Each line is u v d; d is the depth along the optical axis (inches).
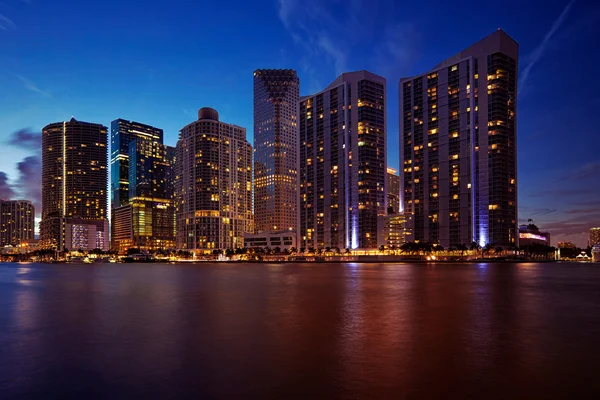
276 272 5910.4
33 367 924.0
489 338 1200.2
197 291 2795.3
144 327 1392.7
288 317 1596.9
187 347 1097.4
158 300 2234.3
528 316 1619.1
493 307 1898.4
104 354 1031.6
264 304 2025.1
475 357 983.0
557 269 6412.4
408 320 1520.7
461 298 2279.8
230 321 1507.1
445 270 5989.2
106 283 3747.5
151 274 5629.9
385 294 2514.8
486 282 3553.2
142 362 954.1
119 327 1397.6
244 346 1106.7
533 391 754.8
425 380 815.7
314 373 861.8
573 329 1341.0
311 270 6441.9
